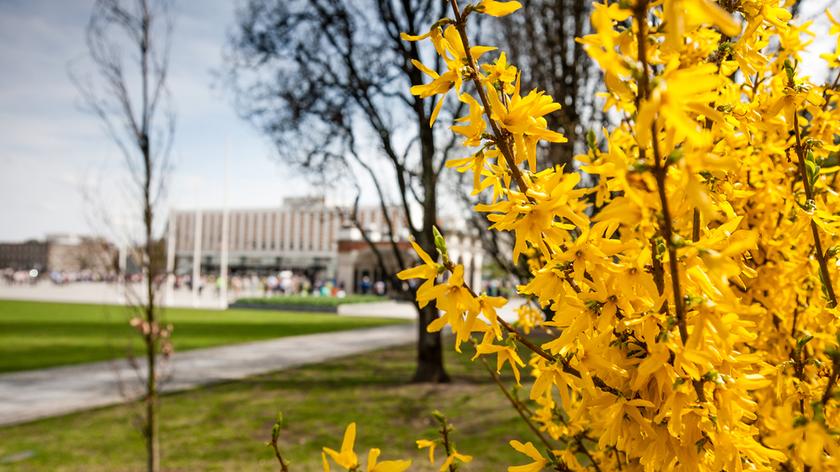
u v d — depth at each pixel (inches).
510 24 259.0
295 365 411.2
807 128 63.7
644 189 29.0
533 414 65.7
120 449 210.8
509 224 36.8
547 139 38.0
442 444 52.5
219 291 1406.3
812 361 46.9
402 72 354.0
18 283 2154.3
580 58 216.2
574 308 37.1
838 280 56.5
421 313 346.3
